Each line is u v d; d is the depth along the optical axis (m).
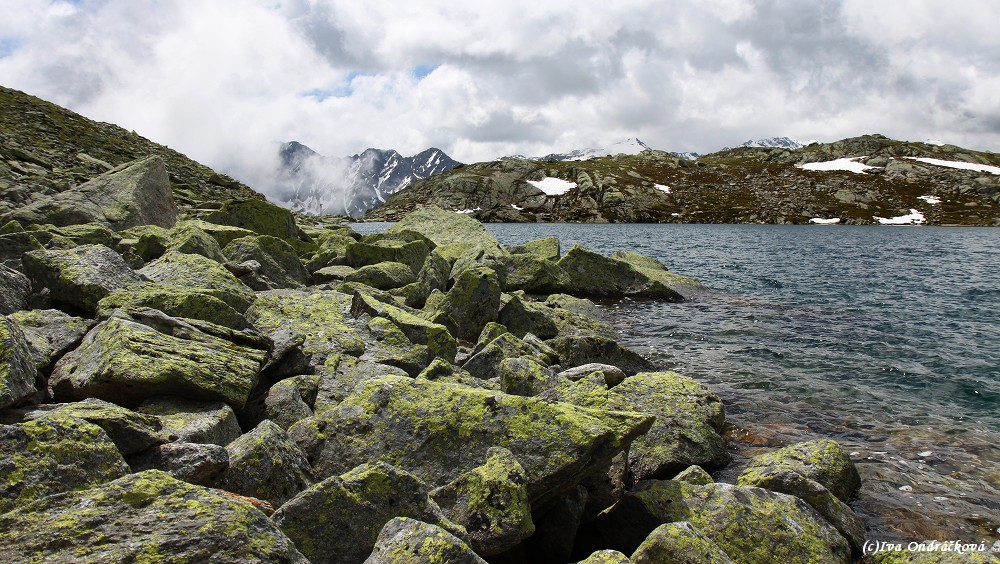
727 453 14.23
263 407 11.89
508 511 8.45
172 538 5.36
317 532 7.41
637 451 13.26
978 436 15.55
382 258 33.19
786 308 34.44
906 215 163.25
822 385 19.91
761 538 9.42
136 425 7.95
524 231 129.38
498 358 17.00
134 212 30.28
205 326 12.87
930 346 25.19
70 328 12.21
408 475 8.11
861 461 13.98
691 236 109.75
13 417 7.50
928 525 11.23
